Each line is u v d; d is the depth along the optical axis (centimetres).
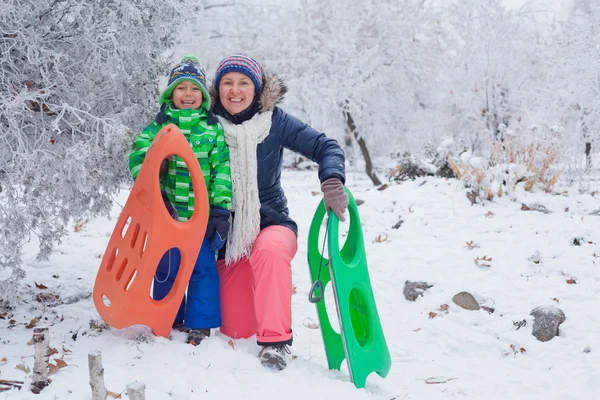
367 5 1372
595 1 1010
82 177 301
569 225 546
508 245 515
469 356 352
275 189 322
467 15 1370
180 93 304
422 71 1377
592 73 941
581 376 305
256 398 242
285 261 285
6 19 296
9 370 250
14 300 319
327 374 289
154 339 287
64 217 336
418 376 313
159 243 273
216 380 254
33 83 312
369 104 1368
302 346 346
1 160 303
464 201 635
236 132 302
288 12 1454
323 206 310
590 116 942
